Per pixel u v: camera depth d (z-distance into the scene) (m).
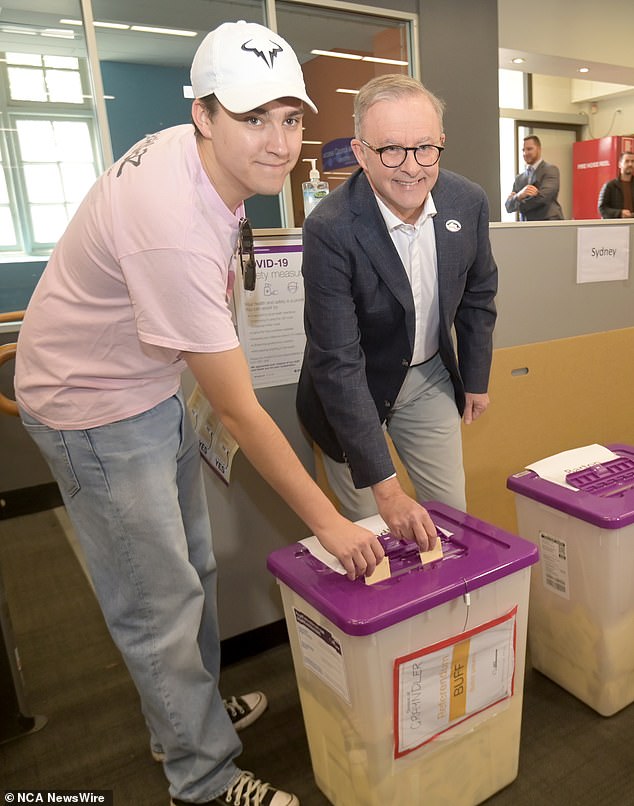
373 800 1.06
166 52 3.51
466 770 1.15
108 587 1.09
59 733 1.48
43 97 3.23
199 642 1.33
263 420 0.95
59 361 0.99
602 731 1.34
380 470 1.19
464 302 1.45
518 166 7.70
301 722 1.45
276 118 0.83
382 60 4.25
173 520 1.06
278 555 1.15
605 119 8.12
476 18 4.44
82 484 1.03
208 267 0.87
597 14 5.55
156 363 1.02
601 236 1.93
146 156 0.90
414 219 1.23
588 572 1.29
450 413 1.46
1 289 3.30
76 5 3.20
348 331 1.21
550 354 1.90
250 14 3.73
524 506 1.40
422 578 1.03
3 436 3.08
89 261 0.92
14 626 2.02
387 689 1.00
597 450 1.50
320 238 1.18
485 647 1.09
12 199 3.24
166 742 1.15
